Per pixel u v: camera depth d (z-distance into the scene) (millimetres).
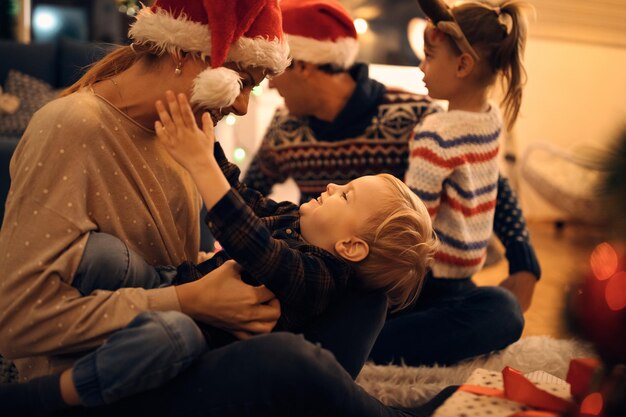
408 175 1534
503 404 1030
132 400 866
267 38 1038
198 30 974
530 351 1531
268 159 1919
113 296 897
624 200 580
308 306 990
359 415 904
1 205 2137
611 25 4332
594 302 678
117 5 3750
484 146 1568
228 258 1073
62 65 3510
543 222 4367
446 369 1448
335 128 1770
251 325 952
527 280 1690
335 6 1704
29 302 886
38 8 3803
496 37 1557
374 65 4008
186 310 919
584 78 4395
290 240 1076
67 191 925
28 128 977
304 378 841
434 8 1556
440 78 1592
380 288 1092
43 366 962
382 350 1495
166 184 1091
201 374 859
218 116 1046
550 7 4219
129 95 1021
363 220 1077
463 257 1545
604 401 769
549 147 3764
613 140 586
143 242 1032
